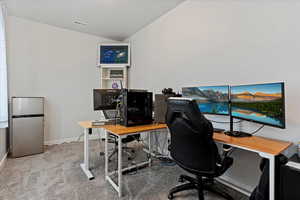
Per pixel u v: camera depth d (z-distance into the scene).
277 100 1.27
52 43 3.54
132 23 3.40
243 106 1.60
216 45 2.14
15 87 3.16
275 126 1.29
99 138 4.13
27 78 3.29
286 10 1.52
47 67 3.50
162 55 3.10
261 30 1.69
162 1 2.61
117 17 3.15
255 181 1.75
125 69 4.04
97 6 2.76
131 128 1.98
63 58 3.69
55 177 2.15
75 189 1.88
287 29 1.51
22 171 2.31
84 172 2.29
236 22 1.91
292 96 1.49
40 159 2.76
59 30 3.62
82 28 3.66
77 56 3.86
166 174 2.27
